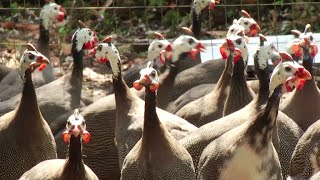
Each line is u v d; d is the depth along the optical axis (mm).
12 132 10352
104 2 17078
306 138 9742
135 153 9453
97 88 13914
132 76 12898
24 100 10359
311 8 16312
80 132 8766
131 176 9391
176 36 16297
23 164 10328
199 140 10000
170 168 9273
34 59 10359
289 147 10141
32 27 16469
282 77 8930
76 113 8961
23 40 16062
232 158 8992
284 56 9180
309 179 9148
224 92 11359
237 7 16703
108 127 11125
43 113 11773
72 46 12492
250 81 12297
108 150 11102
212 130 10023
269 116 8906
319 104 10945
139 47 15688
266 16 16531
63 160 9648
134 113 10773
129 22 16812
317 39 13773
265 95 10203
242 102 10922
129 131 10539
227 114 10945
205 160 9320
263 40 10500
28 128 10328
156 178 9258
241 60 10914
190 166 9438
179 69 13039
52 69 13234
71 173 9070
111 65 10961
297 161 9758
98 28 16609
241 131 9047
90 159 11094
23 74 10383
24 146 10320
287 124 10250
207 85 12125
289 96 11203
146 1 17188
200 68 12594
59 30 16172
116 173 11148
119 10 16984
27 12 17031
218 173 9102
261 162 8930
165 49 11711
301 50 11016
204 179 9266
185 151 9523
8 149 10328
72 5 16406
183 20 16703
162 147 9305
